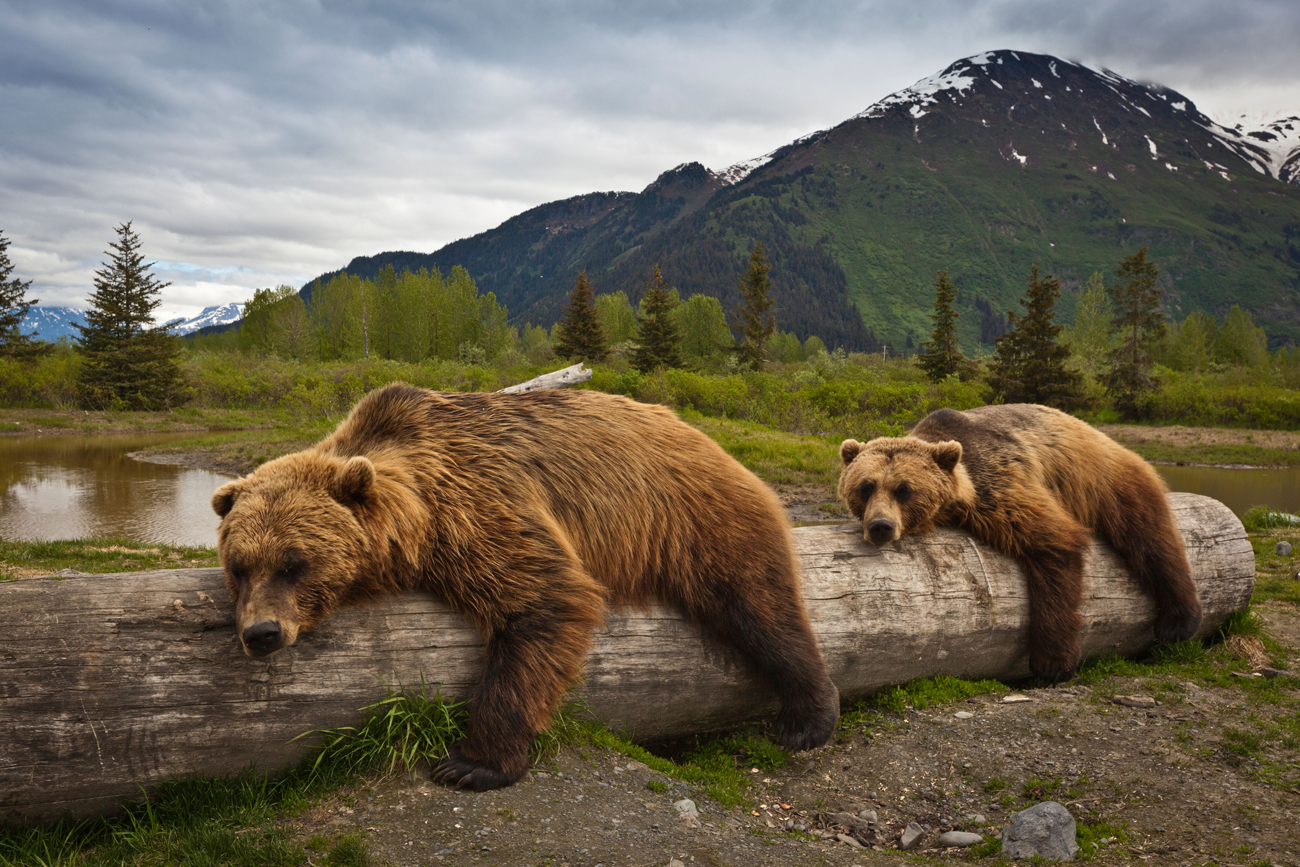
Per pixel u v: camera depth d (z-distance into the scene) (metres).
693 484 4.59
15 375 42.44
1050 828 3.66
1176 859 3.53
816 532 5.47
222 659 3.71
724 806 4.09
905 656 5.28
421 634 4.05
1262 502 21.84
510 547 3.97
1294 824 3.77
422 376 50.84
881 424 33.22
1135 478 6.23
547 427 4.50
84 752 3.48
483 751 3.81
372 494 3.79
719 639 4.64
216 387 44.53
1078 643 5.75
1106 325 78.25
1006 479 5.66
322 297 102.81
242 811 3.57
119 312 41.38
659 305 59.28
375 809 3.62
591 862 3.31
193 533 14.65
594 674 4.39
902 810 4.18
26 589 3.60
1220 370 84.38
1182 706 5.23
